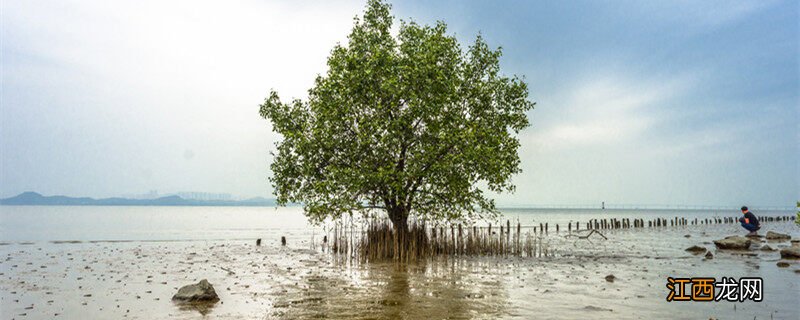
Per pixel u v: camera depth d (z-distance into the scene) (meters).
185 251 25.56
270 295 12.52
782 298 11.76
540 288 13.48
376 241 21.55
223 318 9.99
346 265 19.11
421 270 17.47
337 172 19.00
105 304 11.46
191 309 10.87
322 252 24.95
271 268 18.17
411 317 9.99
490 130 21.77
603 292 12.80
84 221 74.44
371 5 22.67
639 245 29.00
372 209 22.02
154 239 37.06
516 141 22.45
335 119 20.16
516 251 23.62
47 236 40.19
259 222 81.00
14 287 13.81
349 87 20.44
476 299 11.89
